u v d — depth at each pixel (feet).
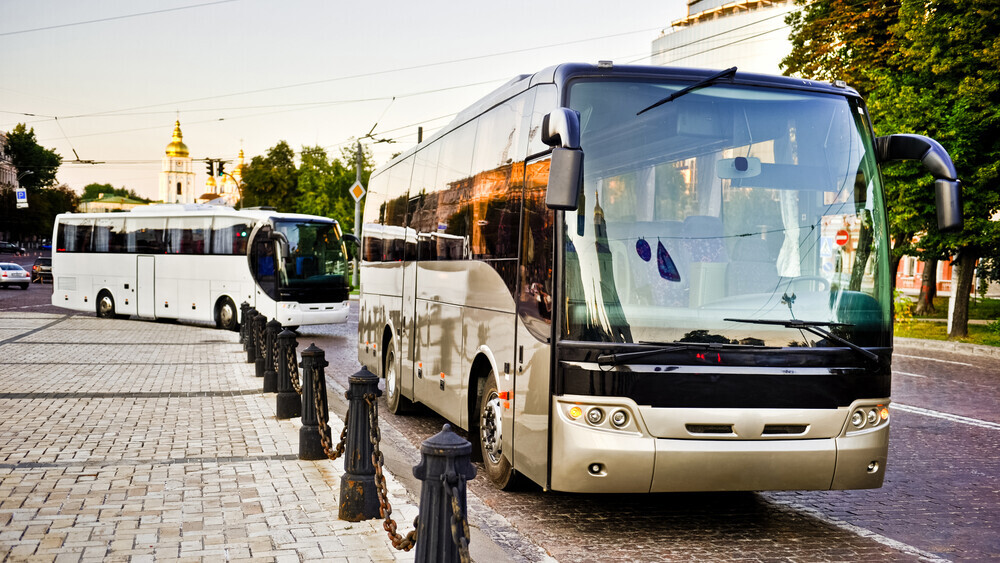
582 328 19.03
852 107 21.16
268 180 240.12
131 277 94.27
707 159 19.97
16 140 396.98
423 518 13.20
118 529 18.16
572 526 20.79
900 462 28.73
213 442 27.94
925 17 76.69
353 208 172.04
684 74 20.63
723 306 19.22
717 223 19.66
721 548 19.13
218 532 18.04
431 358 31.04
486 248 25.16
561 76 20.36
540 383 19.98
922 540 20.04
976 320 107.86
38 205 379.76
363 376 19.02
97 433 29.19
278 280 78.69
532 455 20.48
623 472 18.53
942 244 77.97
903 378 52.11
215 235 85.30
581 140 19.70
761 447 18.78
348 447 19.26
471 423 26.14
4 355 55.01
